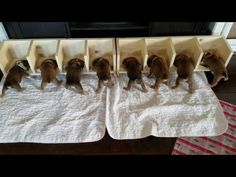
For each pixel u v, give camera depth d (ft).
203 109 5.56
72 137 5.14
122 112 5.50
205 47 6.36
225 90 6.06
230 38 6.82
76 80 5.55
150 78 6.14
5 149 5.07
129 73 5.62
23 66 5.98
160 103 5.65
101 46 6.15
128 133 5.20
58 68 6.02
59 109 5.59
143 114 5.46
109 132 5.21
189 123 5.34
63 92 5.88
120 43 6.08
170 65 6.06
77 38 6.13
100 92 5.87
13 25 6.19
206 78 6.17
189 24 6.37
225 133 5.26
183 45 6.23
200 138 5.19
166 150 5.04
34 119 5.42
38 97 5.80
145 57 5.77
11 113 5.52
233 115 5.59
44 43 6.00
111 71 6.16
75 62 5.75
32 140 5.11
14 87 5.69
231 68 6.53
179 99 5.74
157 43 6.13
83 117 5.45
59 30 6.41
